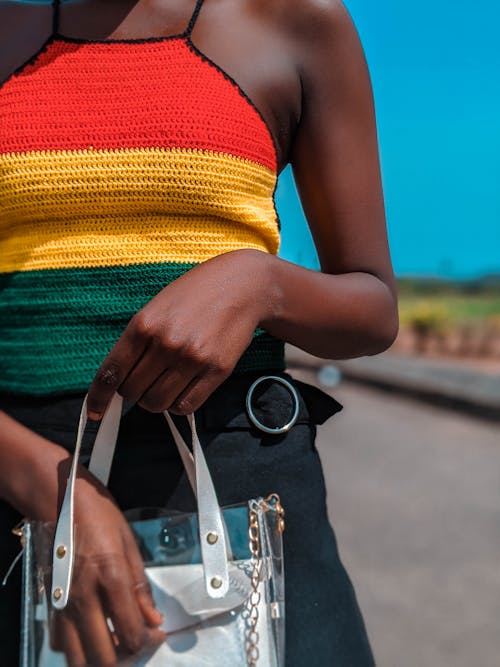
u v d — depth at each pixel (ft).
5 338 3.81
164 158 3.60
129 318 3.63
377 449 25.30
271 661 3.51
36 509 3.55
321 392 3.86
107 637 3.45
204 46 3.77
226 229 3.73
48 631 3.47
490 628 12.29
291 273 3.56
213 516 3.48
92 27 3.86
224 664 3.51
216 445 3.65
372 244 3.97
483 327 64.08
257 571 3.53
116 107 3.65
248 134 3.71
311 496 3.75
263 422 3.68
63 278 3.65
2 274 3.82
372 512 18.16
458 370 42.06
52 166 3.62
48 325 3.67
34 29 3.94
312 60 3.88
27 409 3.75
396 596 13.48
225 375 3.32
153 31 3.82
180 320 3.23
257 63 3.79
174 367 3.24
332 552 3.80
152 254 3.63
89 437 3.67
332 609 3.71
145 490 3.65
